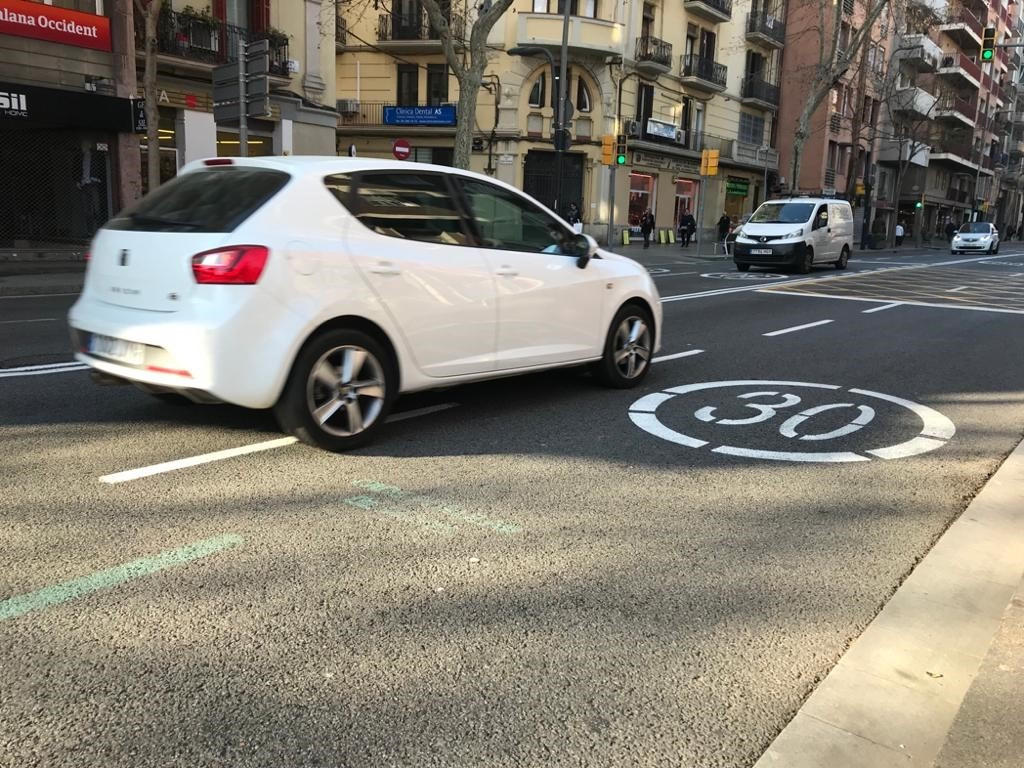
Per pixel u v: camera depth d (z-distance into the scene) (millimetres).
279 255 4344
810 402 6492
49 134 18406
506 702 2514
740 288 16438
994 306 14406
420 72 33062
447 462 4742
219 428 5230
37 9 17219
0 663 2629
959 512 4219
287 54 22609
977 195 77812
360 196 4836
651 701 2545
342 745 2295
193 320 4254
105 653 2701
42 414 5496
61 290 14125
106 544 3510
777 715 2496
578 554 3574
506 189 5750
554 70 27000
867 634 2963
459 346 5254
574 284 6039
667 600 3195
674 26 35688
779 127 46031
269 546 3545
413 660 2721
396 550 3551
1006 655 2820
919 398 6789
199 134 21266
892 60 46688
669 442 5281
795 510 4172
